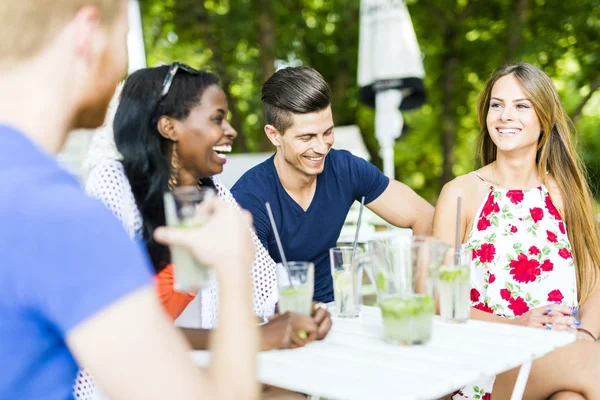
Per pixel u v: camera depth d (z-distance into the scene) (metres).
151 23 9.39
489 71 10.16
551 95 2.35
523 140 2.34
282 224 2.53
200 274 1.31
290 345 1.60
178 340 0.84
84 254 0.79
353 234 4.16
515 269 2.32
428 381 1.32
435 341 1.64
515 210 2.36
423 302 1.59
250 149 10.91
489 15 9.94
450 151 10.40
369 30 5.20
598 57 8.76
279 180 2.52
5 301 0.79
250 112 10.10
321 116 2.38
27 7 0.85
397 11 5.09
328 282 2.67
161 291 1.81
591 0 8.70
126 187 1.79
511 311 2.30
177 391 0.80
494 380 2.06
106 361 0.79
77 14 0.88
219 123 1.92
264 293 2.17
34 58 0.87
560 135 2.39
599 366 1.91
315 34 9.73
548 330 1.72
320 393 1.29
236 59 9.76
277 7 9.43
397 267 1.59
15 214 0.79
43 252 0.78
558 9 9.02
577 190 2.35
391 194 2.72
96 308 0.78
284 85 2.38
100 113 0.97
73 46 0.88
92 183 1.79
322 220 2.58
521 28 8.75
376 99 5.24
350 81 10.21
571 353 1.93
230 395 0.87
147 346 0.80
